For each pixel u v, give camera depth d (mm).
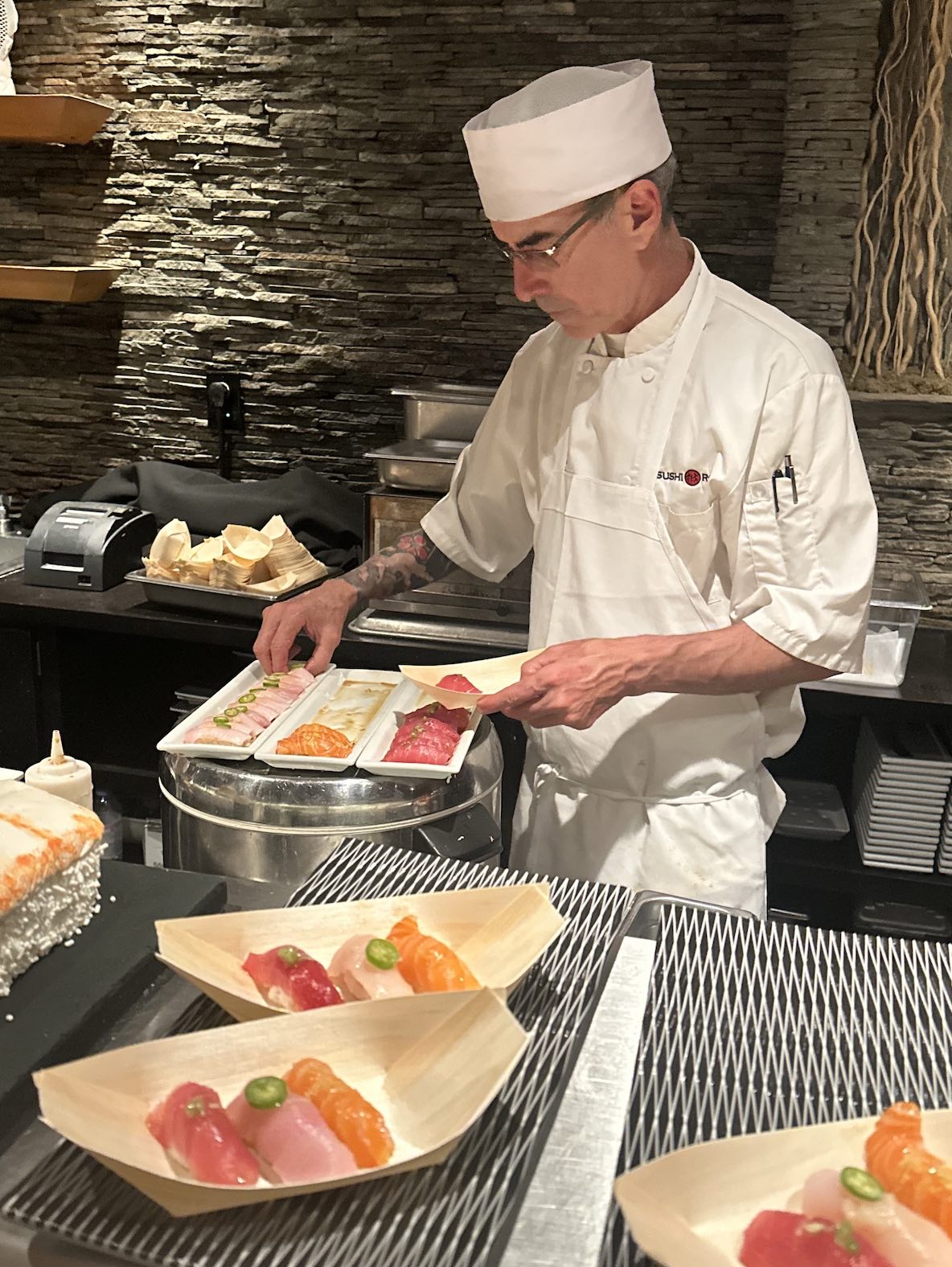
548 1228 814
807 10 2566
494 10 2850
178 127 3117
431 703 1726
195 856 1543
